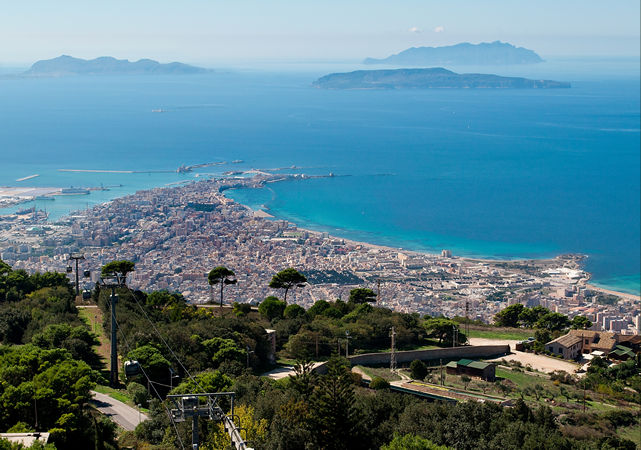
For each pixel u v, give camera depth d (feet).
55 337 247.29
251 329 284.41
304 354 286.87
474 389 273.95
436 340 357.41
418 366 284.61
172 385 216.54
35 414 166.20
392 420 196.54
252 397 193.16
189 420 167.22
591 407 266.36
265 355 280.72
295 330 324.19
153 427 176.45
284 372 266.36
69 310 307.99
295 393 195.42
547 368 332.60
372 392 240.73
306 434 173.37
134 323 269.03
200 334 263.90
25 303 313.73
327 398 177.58
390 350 327.47
